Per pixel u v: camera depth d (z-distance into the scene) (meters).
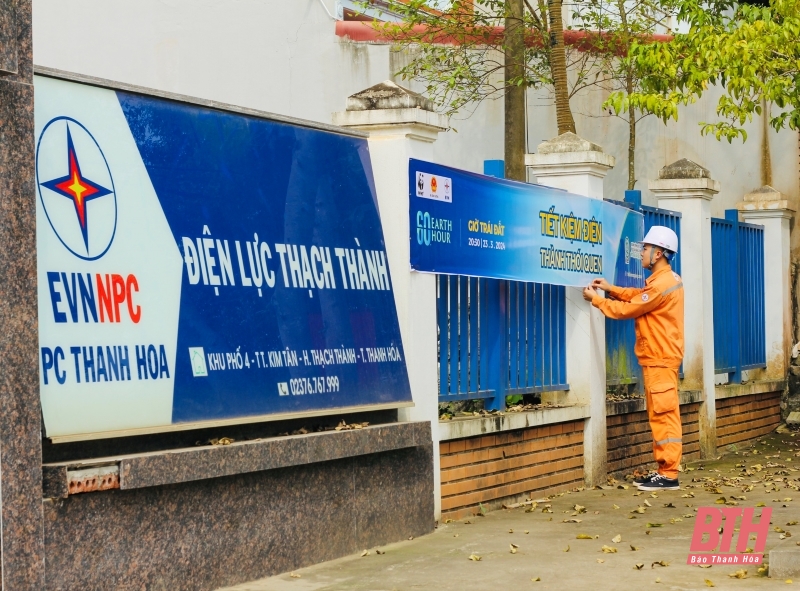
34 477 4.53
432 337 7.42
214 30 11.80
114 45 11.02
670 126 13.98
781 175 14.20
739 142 14.23
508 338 8.62
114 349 5.04
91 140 5.07
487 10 14.09
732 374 12.91
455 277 7.96
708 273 11.89
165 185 5.46
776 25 9.84
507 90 12.28
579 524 7.61
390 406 6.89
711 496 8.99
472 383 8.16
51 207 4.82
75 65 10.70
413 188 7.21
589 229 9.66
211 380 5.57
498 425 8.13
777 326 13.87
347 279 6.73
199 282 5.59
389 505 6.86
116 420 5.02
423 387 7.29
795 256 14.19
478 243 7.96
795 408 13.87
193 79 11.61
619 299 9.63
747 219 14.00
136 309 5.19
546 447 8.92
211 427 5.57
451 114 13.21
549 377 9.26
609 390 10.45
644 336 9.41
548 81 13.05
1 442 4.40
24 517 4.48
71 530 4.72
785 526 7.41
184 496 5.33
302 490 6.13
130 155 5.27
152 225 5.34
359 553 6.55
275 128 6.33
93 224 5.02
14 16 4.51
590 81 13.93
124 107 5.28
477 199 7.96
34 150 4.63
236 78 11.97
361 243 6.91
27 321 4.54
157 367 5.26
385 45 13.04
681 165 11.75
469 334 8.12
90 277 4.96
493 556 6.49
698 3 11.79
